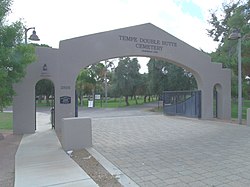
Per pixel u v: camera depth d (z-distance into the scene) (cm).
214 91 2084
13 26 1042
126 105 4659
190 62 1861
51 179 579
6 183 570
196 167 680
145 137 1162
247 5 2014
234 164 705
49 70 1393
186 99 2123
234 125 1580
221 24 3412
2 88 1012
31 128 1336
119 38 1584
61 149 905
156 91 3638
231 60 2002
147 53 1681
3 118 2223
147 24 1688
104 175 614
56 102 1412
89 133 936
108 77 5091
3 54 977
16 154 830
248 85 2448
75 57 1457
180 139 1104
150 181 573
